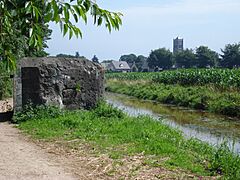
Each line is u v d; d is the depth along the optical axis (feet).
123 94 135.85
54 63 46.50
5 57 9.53
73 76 47.67
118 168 24.38
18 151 28.55
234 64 269.44
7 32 9.04
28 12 8.02
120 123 40.22
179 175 23.02
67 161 26.12
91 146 30.40
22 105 44.80
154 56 348.38
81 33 9.26
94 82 48.93
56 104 46.03
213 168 24.80
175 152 28.76
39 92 45.27
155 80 140.77
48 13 8.16
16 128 39.32
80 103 48.19
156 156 27.43
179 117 68.74
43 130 36.96
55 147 30.27
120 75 205.36
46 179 21.65
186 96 91.97
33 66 45.16
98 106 48.21
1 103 67.41
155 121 44.75
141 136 34.09
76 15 8.57
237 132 52.60
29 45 9.00
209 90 91.61
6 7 8.22
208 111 78.02
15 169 23.40
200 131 53.16
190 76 115.03
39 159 26.37
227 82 92.48
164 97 100.99
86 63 48.83
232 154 28.53
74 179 22.00
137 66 412.98
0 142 31.81
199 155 29.30
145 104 94.94
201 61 296.51
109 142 31.68
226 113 72.02
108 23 9.21
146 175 22.97
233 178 22.67
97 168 24.45
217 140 45.57
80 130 36.76
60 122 39.91
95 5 8.85
